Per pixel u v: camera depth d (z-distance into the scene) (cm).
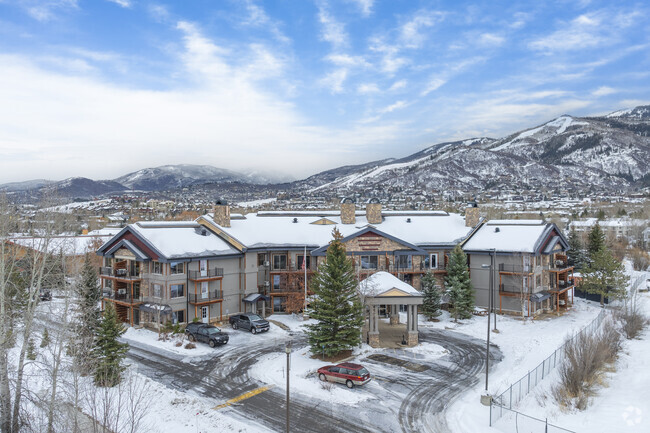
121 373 3338
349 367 3206
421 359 3788
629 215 16075
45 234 3719
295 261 5488
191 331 4269
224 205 5478
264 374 3397
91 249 6819
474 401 2947
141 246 4756
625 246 11956
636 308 5362
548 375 3525
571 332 4609
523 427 2611
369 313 4378
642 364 3850
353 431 2534
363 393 3062
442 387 3181
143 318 4716
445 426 2606
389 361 3728
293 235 5612
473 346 4172
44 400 2530
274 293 5300
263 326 4566
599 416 2789
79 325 3039
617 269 5944
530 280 5275
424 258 5819
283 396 2998
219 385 3186
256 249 5241
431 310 5162
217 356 3822
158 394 2994
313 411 2781
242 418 2672
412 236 5941
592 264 6394
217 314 4972
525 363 3700
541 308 5572
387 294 4081
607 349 3672
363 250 5478
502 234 5741
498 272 5475
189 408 2784
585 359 3234
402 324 4997
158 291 4625
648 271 9356
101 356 3095
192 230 5216
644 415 2786
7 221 3441
